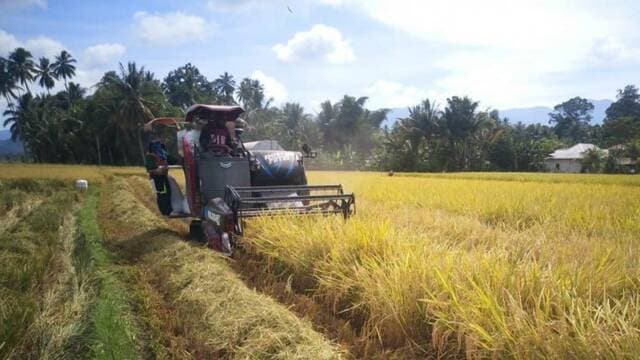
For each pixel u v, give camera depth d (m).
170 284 5.99
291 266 6.07
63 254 7.36
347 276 5.17
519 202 10.70
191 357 4.13
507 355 3.37
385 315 4.28
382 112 78.31
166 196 9.83
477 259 4.80
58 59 84.25
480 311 3.75
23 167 35.66
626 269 4.79
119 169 39.56
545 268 4.79
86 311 4.98
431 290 4.24
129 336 4.51
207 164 8.79
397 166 56.88
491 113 63.72
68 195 17.12
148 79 61.94
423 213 9.20
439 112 57.28
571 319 3.35
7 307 4.75
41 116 71.06
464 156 57.19
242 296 4.93
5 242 7.85
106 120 56.00
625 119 67.00
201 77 85.19
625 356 2.99
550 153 65.75
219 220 7.63
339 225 6.37
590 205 10.45
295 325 4.21
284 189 8.45
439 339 3.91
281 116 69.56
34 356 4.09
